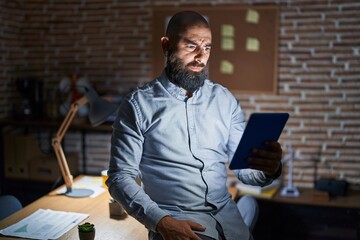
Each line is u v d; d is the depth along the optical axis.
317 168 3.78
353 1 3.57
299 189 3.73
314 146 3.76
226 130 1.91
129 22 4.06
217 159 1.89
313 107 3.73
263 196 3.45
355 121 3.67
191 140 1.82
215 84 1.96
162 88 1.83
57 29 4.25
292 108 3.77
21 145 4.03
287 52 3.73
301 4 3.65
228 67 3.83
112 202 2.36
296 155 3.80
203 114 1.85
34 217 2.33
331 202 3.37
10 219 2.33
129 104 1.81
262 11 3.70
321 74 3.69
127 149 1.77
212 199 1.86
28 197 4.12
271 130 1.70
